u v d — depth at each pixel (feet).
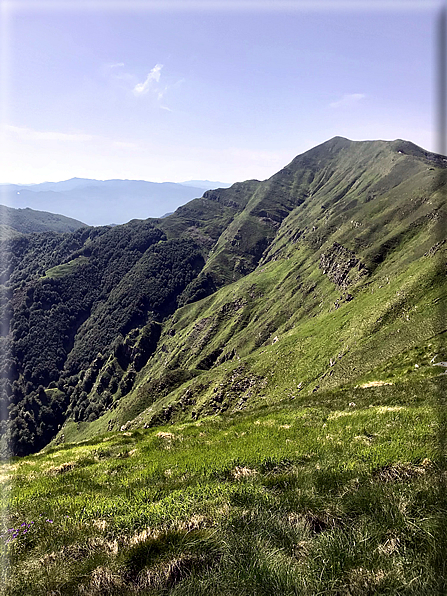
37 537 27.61
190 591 20.54
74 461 57.16
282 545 23.17
